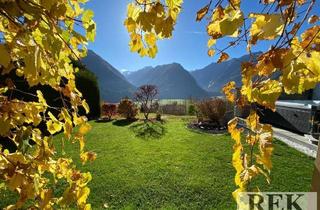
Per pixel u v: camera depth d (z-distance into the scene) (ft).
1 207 12.92
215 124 36.91
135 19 3.48
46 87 23.08
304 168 18.90
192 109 56.75
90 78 47.52
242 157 4.25
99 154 23.25
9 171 3.63
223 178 17.62
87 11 3.61
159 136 30.91
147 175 18.21
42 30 2.94
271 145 3.84
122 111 47.01
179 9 3.45
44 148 4.26
